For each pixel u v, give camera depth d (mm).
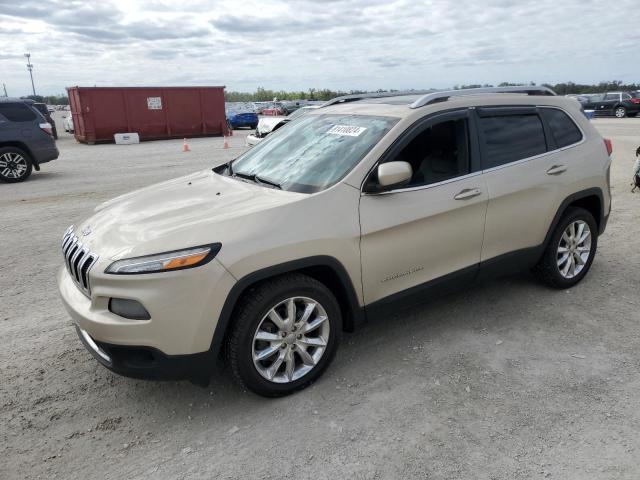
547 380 3430
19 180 11969
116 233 3162
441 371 3559
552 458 2727
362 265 3424
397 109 3875
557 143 4539
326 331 3381
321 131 4082
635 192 9219
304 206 3219
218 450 2855
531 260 4488
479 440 2873
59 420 3141
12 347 4016
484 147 4020
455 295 4797
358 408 3184
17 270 5754
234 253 2938
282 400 3293
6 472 2713
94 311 2951
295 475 2650
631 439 2855
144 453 2846
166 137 26625
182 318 2857
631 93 30484
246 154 4512
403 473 2645
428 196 3648
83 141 24969
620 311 4414
